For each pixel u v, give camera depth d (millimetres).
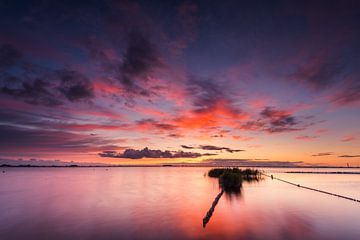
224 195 41406
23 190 53719
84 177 113000
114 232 20703
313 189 49781
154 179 93625
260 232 19719
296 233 19391
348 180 84125
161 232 20406
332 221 22812
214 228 21156
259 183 65688
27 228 22406
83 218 25844
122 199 38750
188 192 47688
